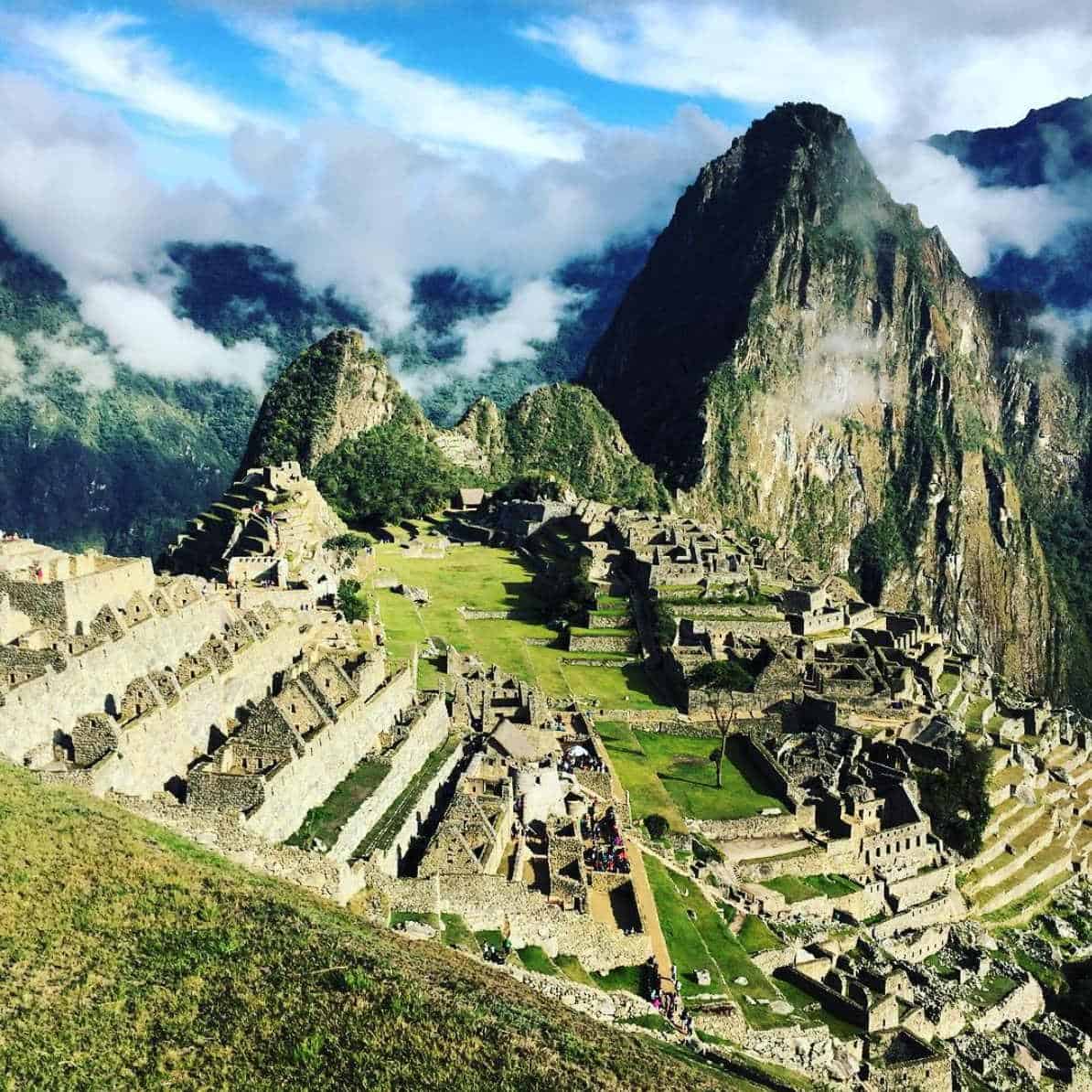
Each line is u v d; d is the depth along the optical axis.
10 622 81.81
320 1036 54.56
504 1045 57.50
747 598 183.62
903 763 138.00
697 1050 74.12
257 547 172.25
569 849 90.06
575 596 182.38
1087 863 156.12
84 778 69.38
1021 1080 99.12
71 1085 48.56
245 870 68.94
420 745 99.81
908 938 116.44
